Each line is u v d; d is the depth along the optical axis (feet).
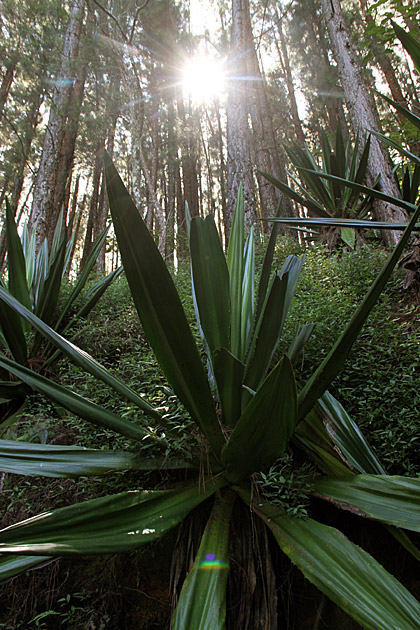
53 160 18.93
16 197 40.91
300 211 52.65
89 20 26.73
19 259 9.38
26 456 4.62
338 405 5.82
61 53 21.97
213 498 5.10
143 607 5.01
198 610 3.45
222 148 61.11
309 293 10.19
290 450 5.47
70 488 6.04
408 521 3.84
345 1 38.60
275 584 4.38
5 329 8.29
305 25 43.09
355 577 3.39
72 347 5.09
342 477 4.73
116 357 10.35
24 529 3.37
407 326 8.45
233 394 4.92
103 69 23.89
